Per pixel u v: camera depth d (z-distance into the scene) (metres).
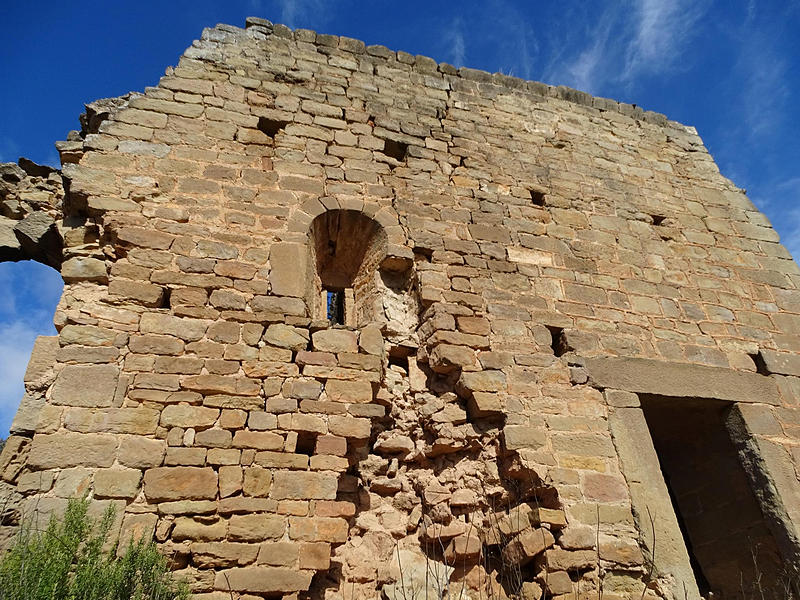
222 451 5.12
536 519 5.67
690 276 8.39
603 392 6.80
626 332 7.46
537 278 7.57
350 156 7.78
